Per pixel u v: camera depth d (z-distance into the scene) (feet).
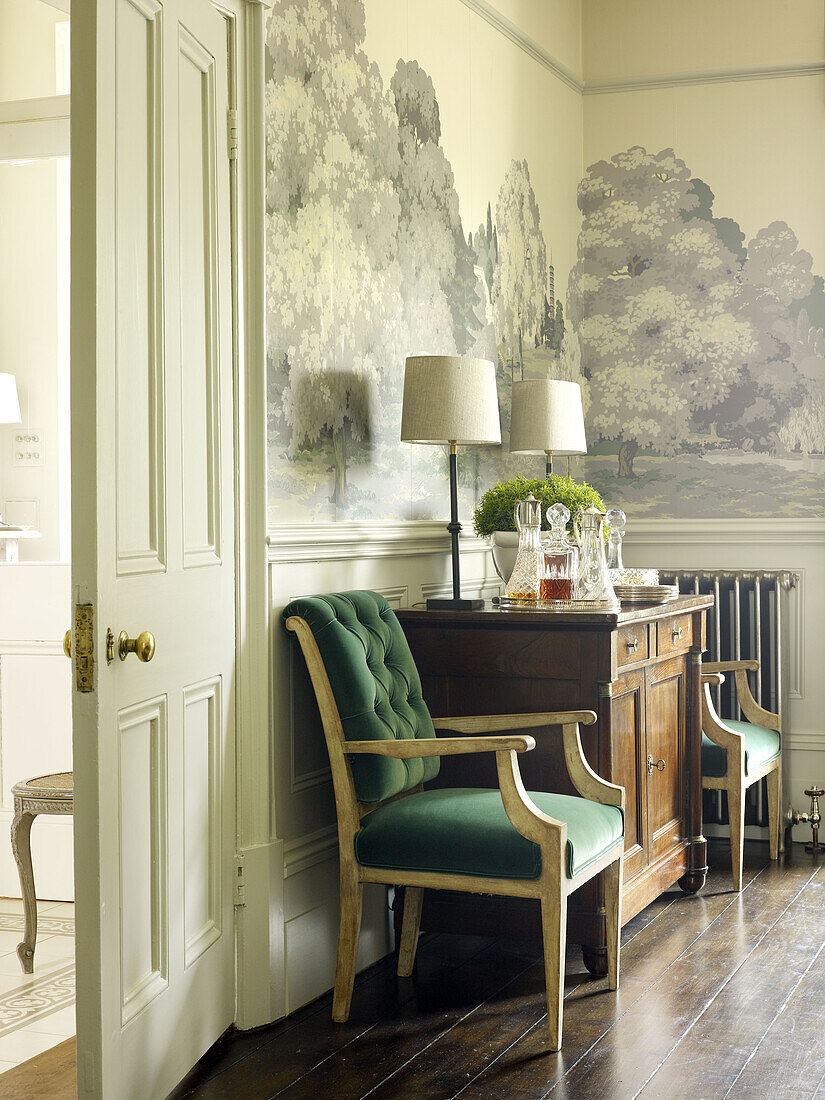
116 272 7.93
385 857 9.84
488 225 15.34
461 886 9.59
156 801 8.58
